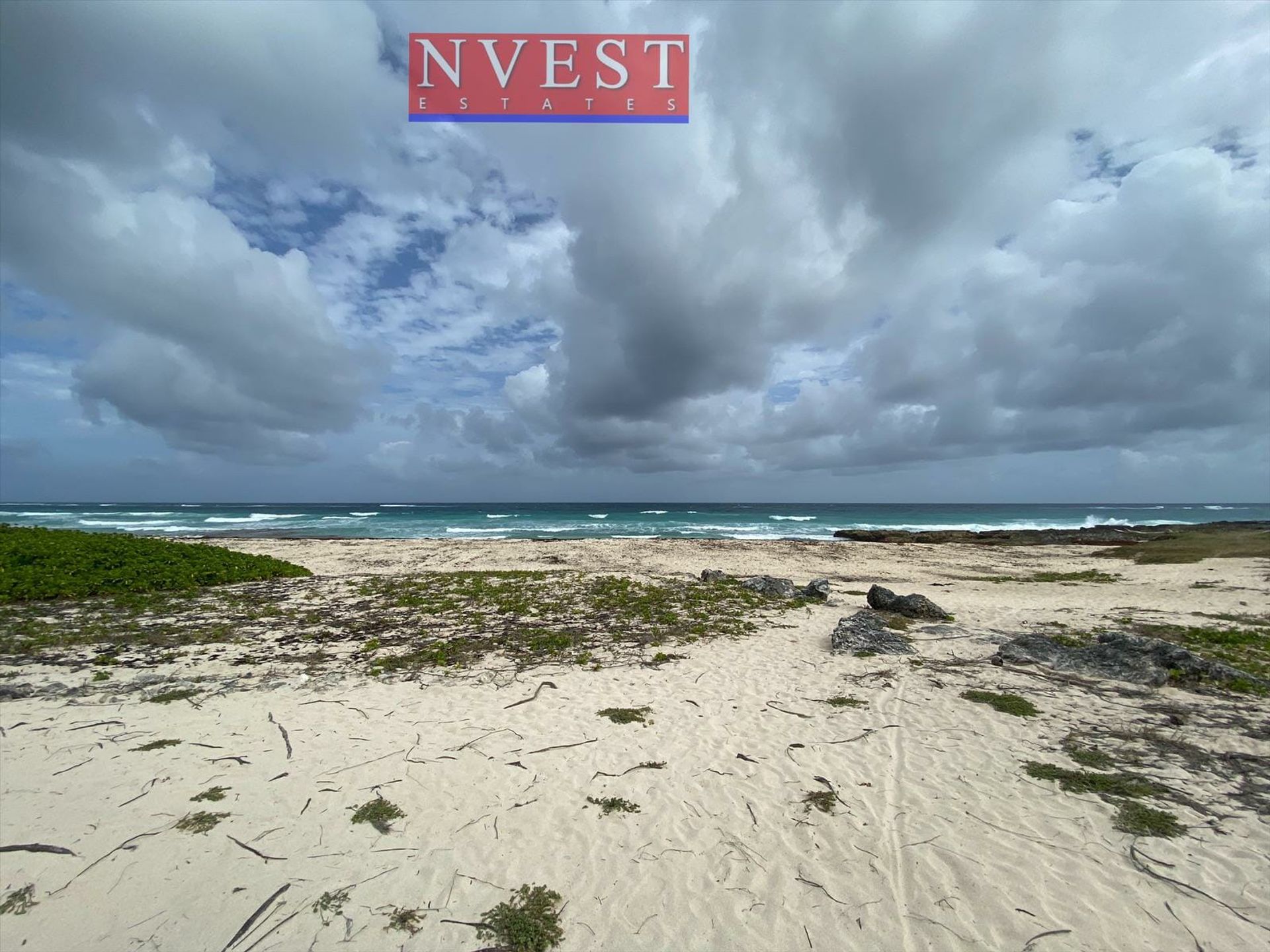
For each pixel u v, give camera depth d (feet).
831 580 64.34
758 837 14.01
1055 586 57.88
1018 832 14.11
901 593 52.75
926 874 12.70
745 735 19.63
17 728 18.69
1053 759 17.79
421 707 21.71
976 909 11.69
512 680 24.94
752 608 41.01
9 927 10.84
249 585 45.52
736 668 27.20
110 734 18.45
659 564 74.95
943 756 18.03
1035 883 12.39
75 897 11.60
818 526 191.62
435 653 28.19
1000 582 62.90
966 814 14.87
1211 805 15.16
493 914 11.51
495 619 35.68
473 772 16.90
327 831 13.94
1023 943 10.85
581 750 18.40
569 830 14.20
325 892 11.99
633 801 15.51
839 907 11.82
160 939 10.73
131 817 14.15
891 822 14.60
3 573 38.73
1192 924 11.21
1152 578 63.41
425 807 15.05
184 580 43.47
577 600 41.88
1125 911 11.57
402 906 11.70
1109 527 158.71
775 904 11.91
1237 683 24.18
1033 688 24.22
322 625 33.55
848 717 21.18
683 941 11.03
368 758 17.56
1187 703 22.48
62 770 16.17
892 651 29.60
